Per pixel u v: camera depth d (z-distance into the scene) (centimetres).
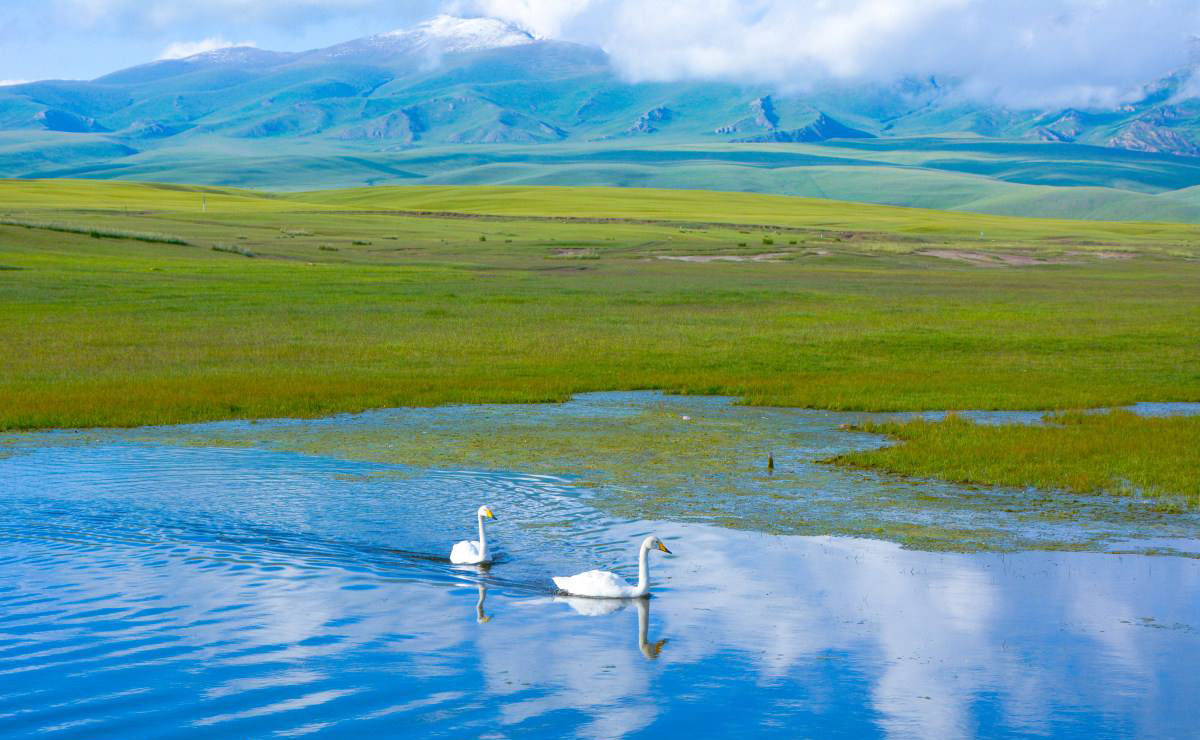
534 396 3325
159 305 5741
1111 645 1223
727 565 1535
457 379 3691
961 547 1631
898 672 1146
